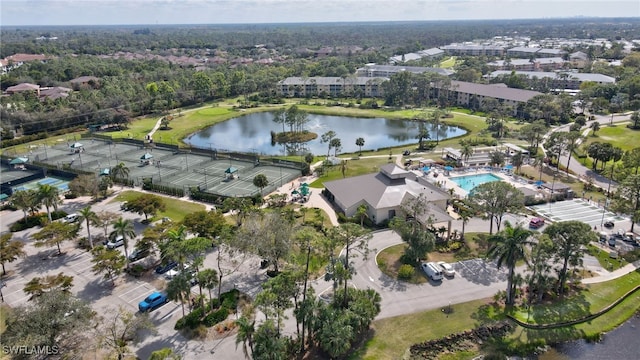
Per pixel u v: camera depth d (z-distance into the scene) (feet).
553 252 246.06
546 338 224.33
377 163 518.78
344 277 232.94
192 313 232.53
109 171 464.24
